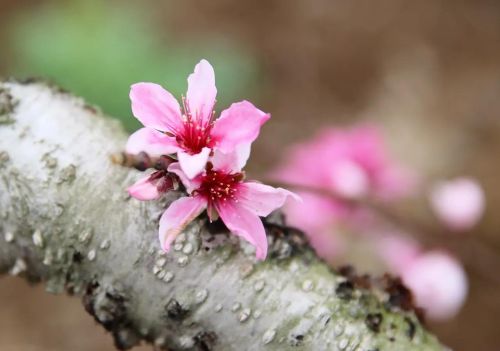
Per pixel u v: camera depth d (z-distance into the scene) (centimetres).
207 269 41
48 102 43
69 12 94
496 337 88
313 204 60
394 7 116
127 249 41
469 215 63
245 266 41
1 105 43
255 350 41
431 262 59
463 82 108
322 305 41
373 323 41
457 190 64
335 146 63
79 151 42
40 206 42
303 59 112
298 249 42
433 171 98
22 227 42
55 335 91
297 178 62
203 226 41
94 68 90
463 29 113
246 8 117
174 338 42
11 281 95
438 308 58
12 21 108
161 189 40
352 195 60
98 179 42
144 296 41
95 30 92
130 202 41
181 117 40
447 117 104
